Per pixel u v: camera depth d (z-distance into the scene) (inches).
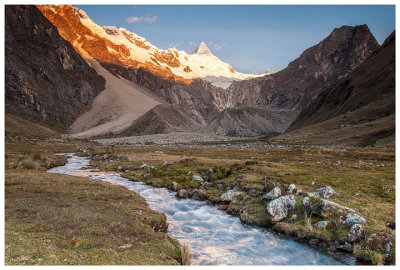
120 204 976.9
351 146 4018.2
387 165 1756.9
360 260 632.4
